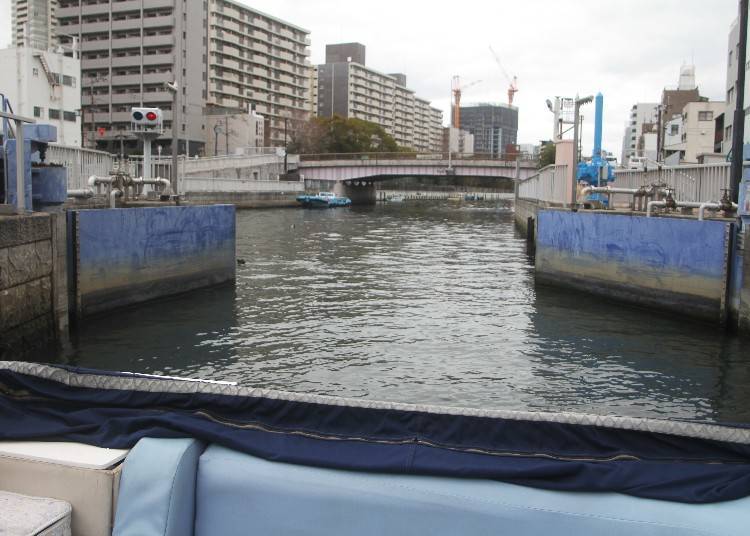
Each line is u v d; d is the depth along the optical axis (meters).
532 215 28.34
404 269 20.66
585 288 15.82
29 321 9.18
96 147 90.69
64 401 3.10
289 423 2.89
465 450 2.67
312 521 2.57
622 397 8.42
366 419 2.85
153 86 89.88
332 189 84.12
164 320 12.41
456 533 2.45
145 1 88.62
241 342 10.88
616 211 16.83
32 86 58.94
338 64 152.75
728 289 11.83
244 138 93.19
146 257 13.55
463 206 86.38
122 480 2.63
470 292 16.33
